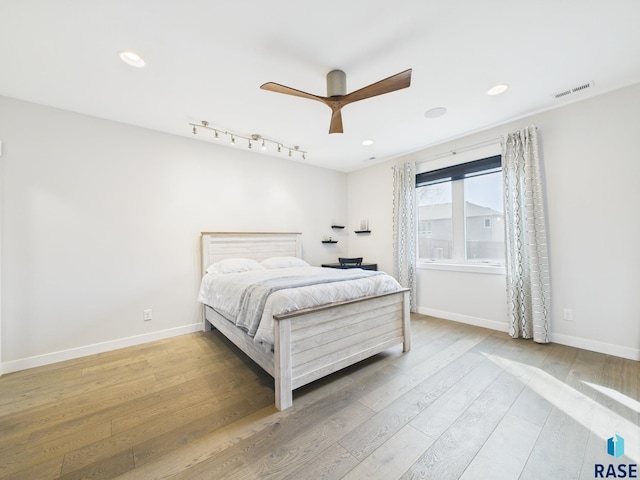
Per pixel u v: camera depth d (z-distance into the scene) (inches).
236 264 133.3
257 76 88.0
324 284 90.7
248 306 86.6
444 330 131.2
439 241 158.1
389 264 180.5
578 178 106.4
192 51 76.0
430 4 61.6
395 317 106.0
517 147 118.5
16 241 97.2
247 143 146.6
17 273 97.3
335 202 202.1
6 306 95.3
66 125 107.1
